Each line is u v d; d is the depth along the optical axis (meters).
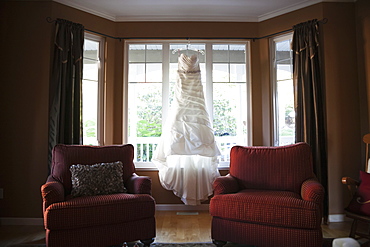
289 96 3.73
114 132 3.86
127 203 2.38
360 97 3.38
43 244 2.61
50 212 2.18
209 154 3.41
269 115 3.83
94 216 2.27
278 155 2.82
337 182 3.29
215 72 3.97
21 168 3.25
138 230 2.42
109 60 3.87
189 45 3.99
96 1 3.52
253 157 2.89
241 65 3.99
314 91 3.31
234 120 3.95
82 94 3.48
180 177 3.54
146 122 3.93
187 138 3.39
